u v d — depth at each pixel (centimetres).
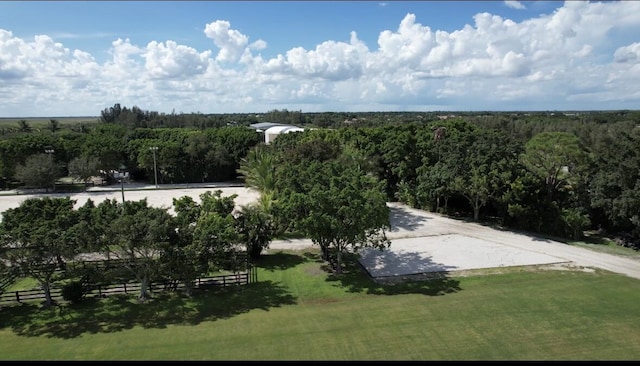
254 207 3341
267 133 9656
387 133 5544
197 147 6906
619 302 2392
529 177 3897
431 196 4584
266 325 2117
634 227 3750
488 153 4025
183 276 2369
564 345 1905
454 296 2491
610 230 3994
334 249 3412
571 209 3981
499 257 3234
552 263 3097
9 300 2411
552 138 4022
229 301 2439
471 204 4419
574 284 2675
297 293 2569
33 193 5909
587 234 3978
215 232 2452
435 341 1942
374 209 2655
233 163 7125
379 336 1995
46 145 6519
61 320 2184
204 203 3077
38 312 2280
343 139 5653
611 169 3747
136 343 1930
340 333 2027
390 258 3216
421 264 3078
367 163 4759
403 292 2573
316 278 2817
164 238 2305
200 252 2361
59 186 6381
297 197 2788
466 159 4128
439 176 4350
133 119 14538
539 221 3916
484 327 2081
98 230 2303
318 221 2642
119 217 2334
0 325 2130
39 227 2303
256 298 2488
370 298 2486
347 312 2280
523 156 4228
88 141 6775
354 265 3070
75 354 1833
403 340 1953
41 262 2250
